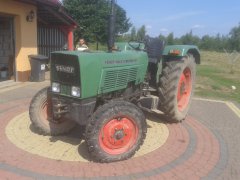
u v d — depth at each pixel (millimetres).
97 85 5117
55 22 17438
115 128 4953
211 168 5035
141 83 6340
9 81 11367
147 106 6492
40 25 17484
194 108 8742
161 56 6738
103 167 4852
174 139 6121
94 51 5512
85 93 4961
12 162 4859
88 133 4766
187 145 5867
